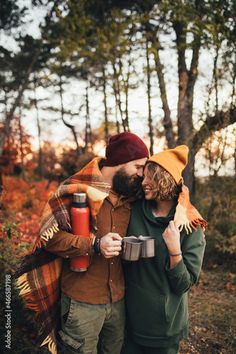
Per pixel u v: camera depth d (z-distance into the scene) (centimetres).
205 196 637
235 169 602
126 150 203
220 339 334
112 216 206
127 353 221
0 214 391
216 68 605
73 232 196
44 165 2203
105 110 856
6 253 287
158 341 203
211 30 569
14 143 1712
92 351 205
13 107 1485
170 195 196
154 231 201
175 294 201
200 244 199
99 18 920
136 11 877
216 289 456
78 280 203
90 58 858
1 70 1528
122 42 729
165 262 195
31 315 256
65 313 206
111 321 208
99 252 192
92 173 200
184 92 760
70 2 789
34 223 566
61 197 200
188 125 750
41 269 213
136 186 206
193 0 623
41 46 1409
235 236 536
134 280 205
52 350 213
